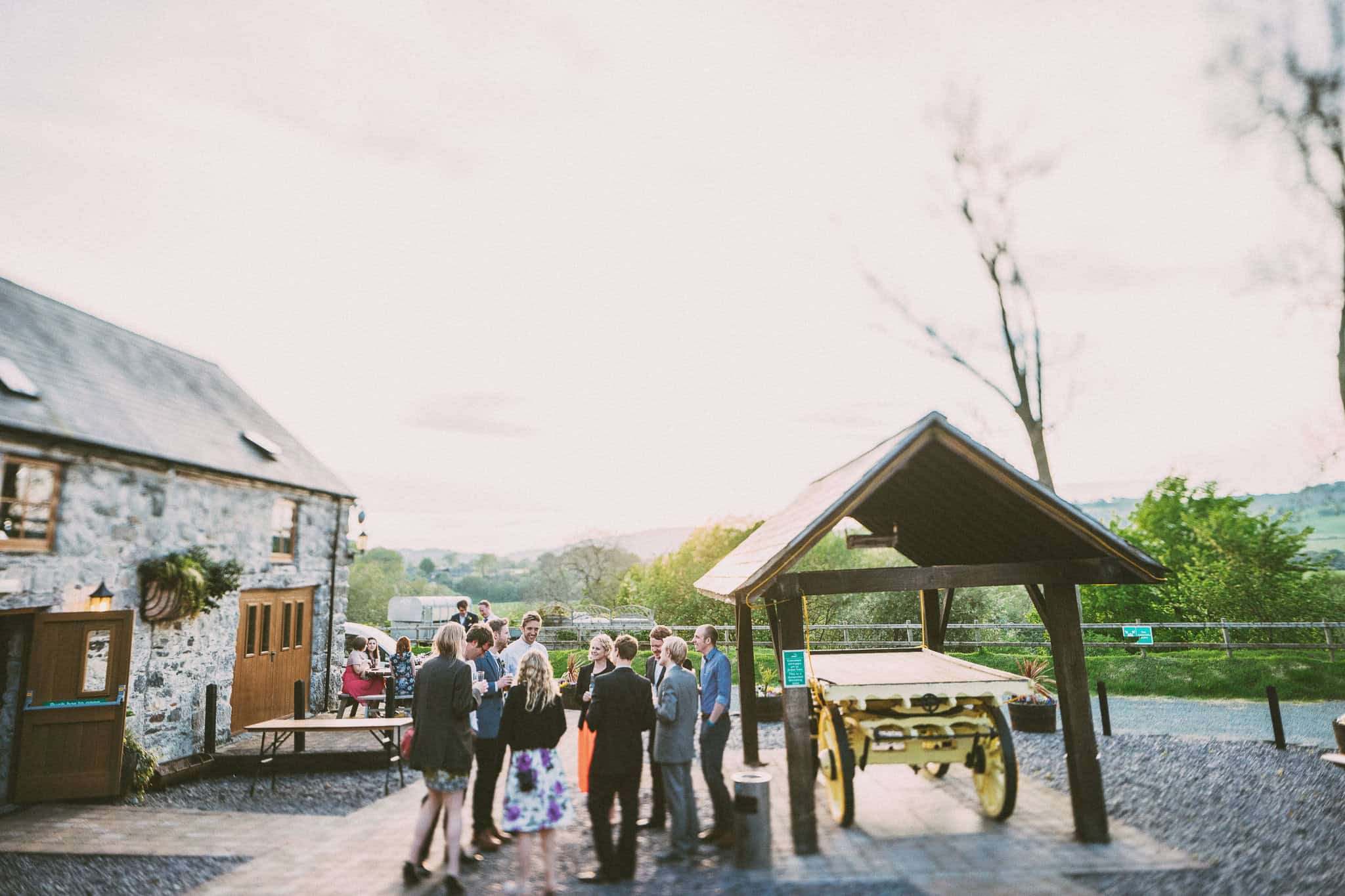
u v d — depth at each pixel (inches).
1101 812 240.7
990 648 778.8
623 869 213.5
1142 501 813.2
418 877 219.9
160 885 229.1
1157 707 541.3
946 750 263.6
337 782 377.4
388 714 441.4
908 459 239.6
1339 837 245.3
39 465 345.1
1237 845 238.2
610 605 1243.2
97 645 351.3
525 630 313.9
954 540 321.4
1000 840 243.6
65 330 464.4
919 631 819.4
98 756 343.0
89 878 237.9
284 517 545.0
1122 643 682.2
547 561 1612.9
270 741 442.6
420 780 379.2
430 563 3516.2
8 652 345.7
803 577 249.4
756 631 840.3
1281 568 695.1
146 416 434.9
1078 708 247.9
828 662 337.7
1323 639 670.5
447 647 222.1
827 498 274.8
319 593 578.6
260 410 632.4
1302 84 622.8
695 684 240.1
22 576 330.3
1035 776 332.2
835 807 274.1
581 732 313.3
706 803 302.4
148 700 390.3
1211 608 709.3
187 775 382.6
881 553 959.6
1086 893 197.5
